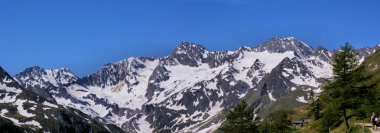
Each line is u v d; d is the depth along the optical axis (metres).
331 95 79.69
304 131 108.62
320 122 92.00
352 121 83.12
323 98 81.44
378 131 67.06
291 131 133.38
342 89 76.69
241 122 112.88
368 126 72.50
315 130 98.81
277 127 140.00
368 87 77.94
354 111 79.88
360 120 80.69
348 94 77.31
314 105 115.88
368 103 77.81
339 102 77.06
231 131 113.31
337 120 88.56
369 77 77.69
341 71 77.19
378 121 72.75
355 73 76.44
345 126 81.00
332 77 79.12
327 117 86.75
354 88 77.81
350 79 76.81
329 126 89.25
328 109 81.31
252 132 113.94
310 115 120.69
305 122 135.12
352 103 77.00
